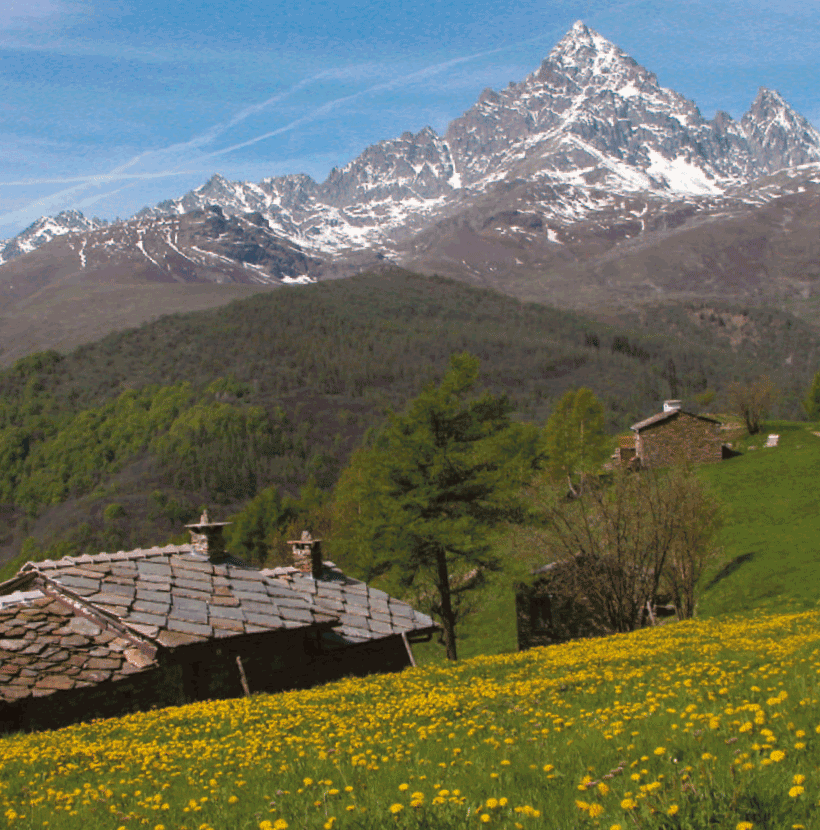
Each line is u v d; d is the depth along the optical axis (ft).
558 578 153.58
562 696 42.39
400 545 153.89
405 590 163.32
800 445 346.54
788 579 199.21
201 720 51.42
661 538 150.41
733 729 22.13
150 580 93.97
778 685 31.83
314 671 96.02
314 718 45.85
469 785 21.22
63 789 31.76
